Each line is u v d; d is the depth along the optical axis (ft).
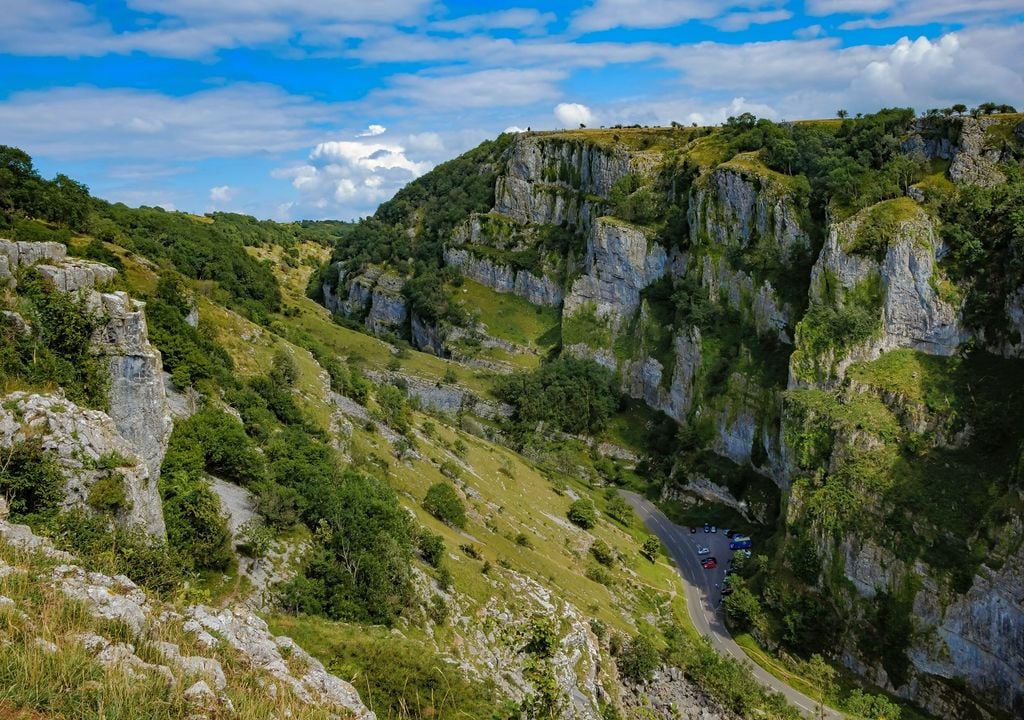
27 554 71.41
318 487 175.11
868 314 353.92
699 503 421.59
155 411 134.10
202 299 282.77
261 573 142.10
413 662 121.90
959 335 333.42
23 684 49.85
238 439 170.60
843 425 318.24
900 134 417.08
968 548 257.14
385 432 309.42
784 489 357.41
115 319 126.93
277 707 64.44
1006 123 367.86
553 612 212.23
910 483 287.69
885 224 358.43
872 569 279.28
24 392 104.17
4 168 263.70
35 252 124.67
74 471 100.48
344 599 148.66
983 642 245.04
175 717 54.49
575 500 384.47
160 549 103.40
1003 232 333.42
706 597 328.29
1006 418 288.30
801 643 283.59
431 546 199.41
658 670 228.02
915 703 255.09
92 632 60.29
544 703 76.59
